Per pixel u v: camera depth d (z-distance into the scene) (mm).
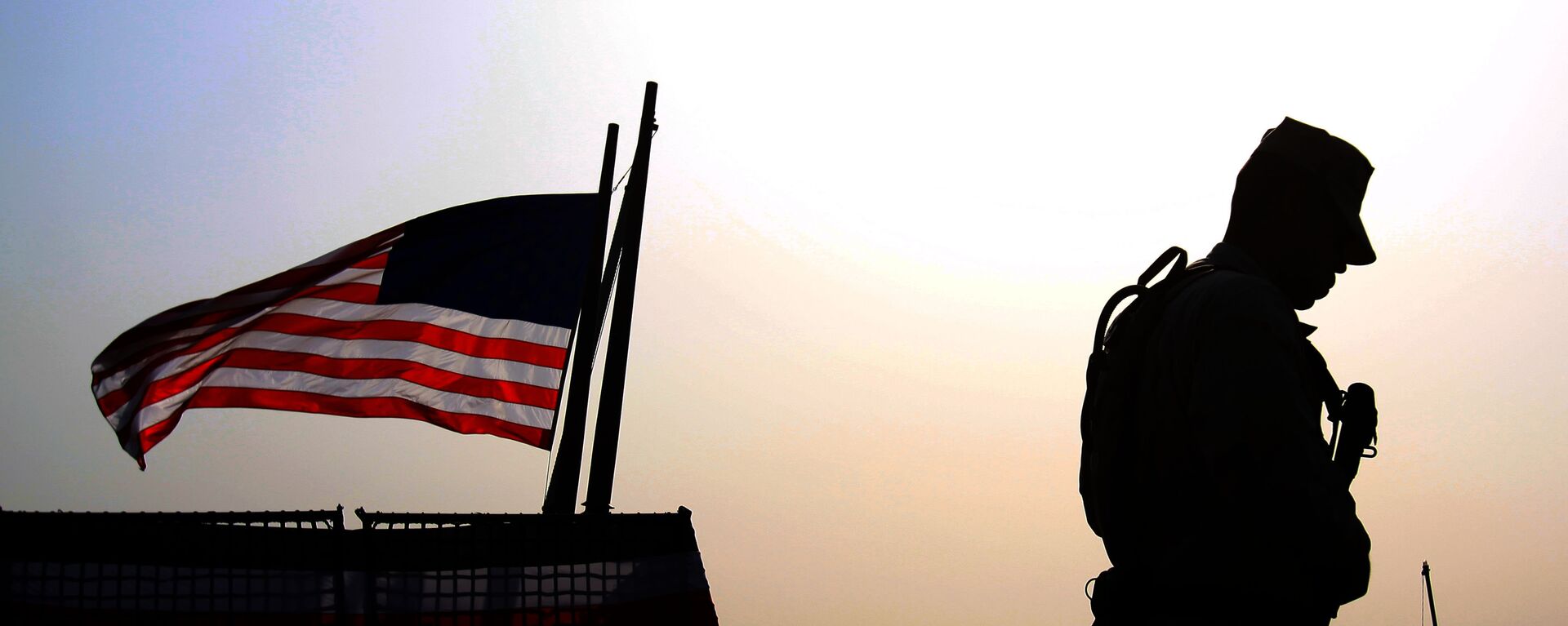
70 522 6762
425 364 12906
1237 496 3104
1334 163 3762
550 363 13219
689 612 7660
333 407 12734
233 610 6918
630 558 7695
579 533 7676
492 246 13297
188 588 6871
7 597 6508
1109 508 3484
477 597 7355
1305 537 3008
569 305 13359
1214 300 3340
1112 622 3436
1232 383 3168
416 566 7332
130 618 6719
